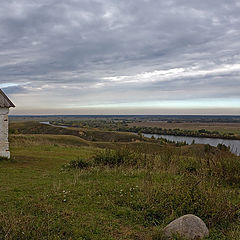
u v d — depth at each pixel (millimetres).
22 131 63219
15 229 5320
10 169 12562
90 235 5578
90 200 7918
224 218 6500
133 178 11430
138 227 6191
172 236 5340
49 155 18562
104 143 35656
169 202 7055
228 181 10906
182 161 13664
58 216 6512
